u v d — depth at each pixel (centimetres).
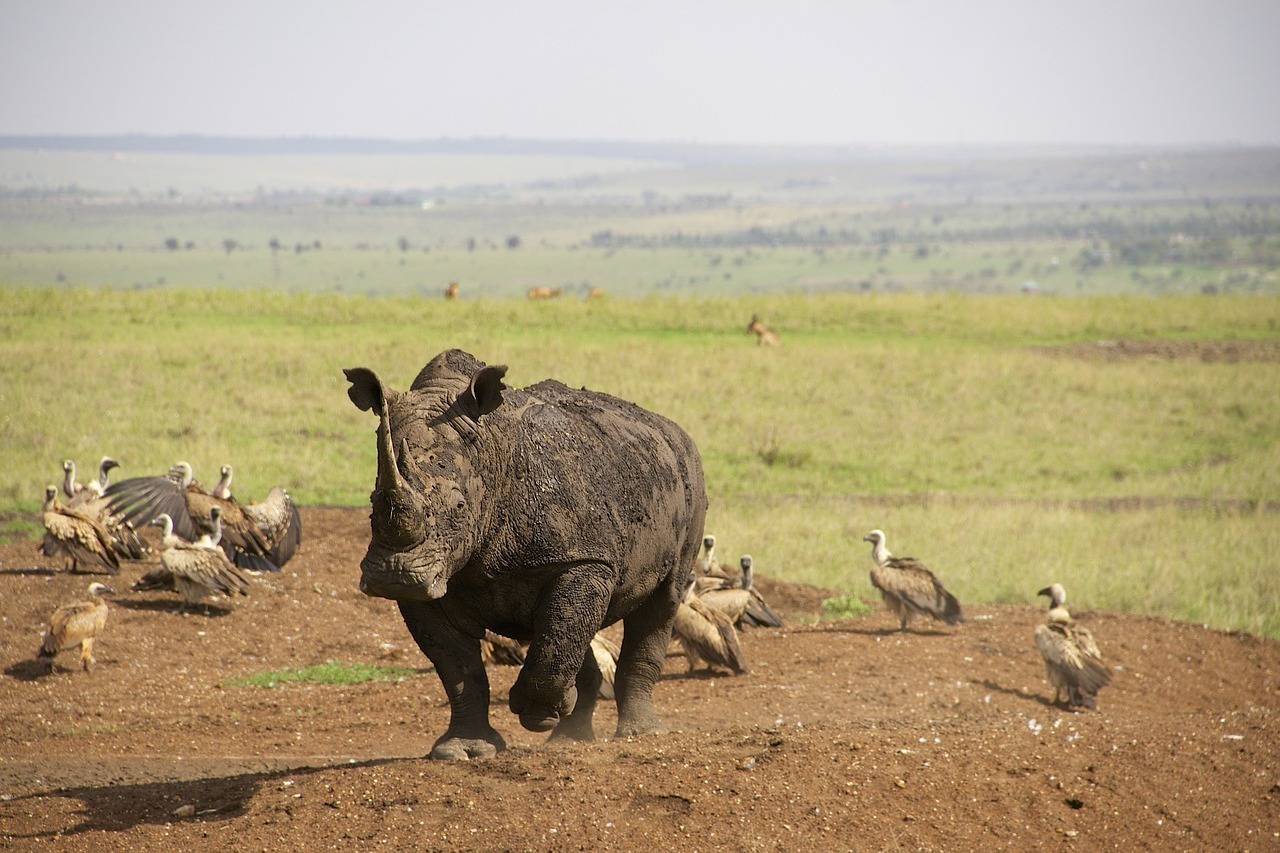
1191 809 2725
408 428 2531
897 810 2580
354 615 5462
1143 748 3005
